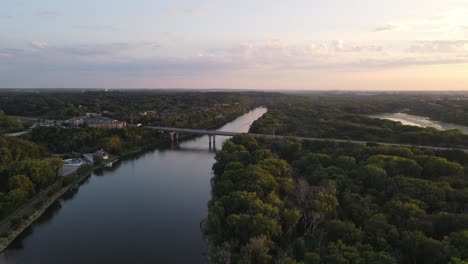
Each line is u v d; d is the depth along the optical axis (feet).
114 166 646.74
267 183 359.25
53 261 303.48
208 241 317.42
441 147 630.33
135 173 593.42
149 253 317.63
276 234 276.41
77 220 389.39
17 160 492.13
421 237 246.47
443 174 413.39
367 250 242.37
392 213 298.56
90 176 570.46
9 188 396.37
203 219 393.70
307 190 359.66
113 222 385.09
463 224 267.59
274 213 297.53
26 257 309.63
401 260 239.71
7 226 349.82
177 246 331.16
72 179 506.89
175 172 601.21
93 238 346.95
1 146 523.70
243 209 316.60
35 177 426.51
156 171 608.19
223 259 256.93
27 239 343.26
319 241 272.92
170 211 417.28
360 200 331.77
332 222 282.15
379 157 463.42
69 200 453.58
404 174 417.90
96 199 458.09
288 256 255.29
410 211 292.20
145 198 463.01
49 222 384.27
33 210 392.88
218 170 513.04
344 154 524.11
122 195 474.08
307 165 474.08
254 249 249.75
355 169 431.84
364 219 298.35
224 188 375.66
